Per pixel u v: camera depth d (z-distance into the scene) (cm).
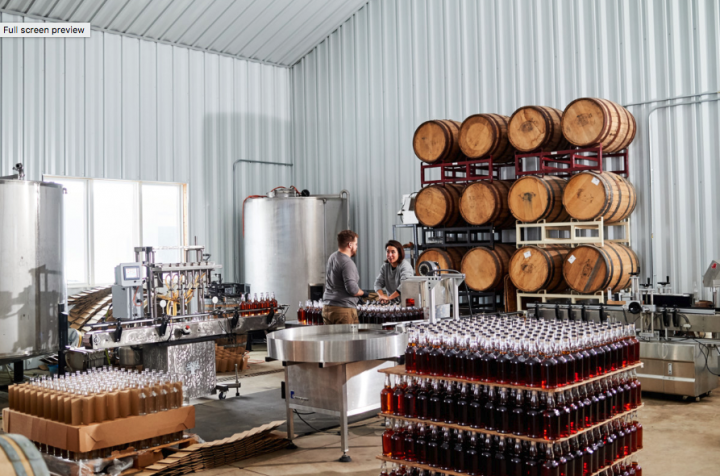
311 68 1065
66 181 848
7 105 788
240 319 614
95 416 367
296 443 464
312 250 952
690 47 696
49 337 630
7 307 595
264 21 980
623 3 740
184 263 586
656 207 717
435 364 326
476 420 309
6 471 188
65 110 838
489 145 744
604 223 705
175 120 956
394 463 352
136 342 532
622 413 340
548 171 709
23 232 605
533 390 294
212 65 1002
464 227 768
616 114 676
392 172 957
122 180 902
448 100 895
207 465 409
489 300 828
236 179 1027
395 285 622
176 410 404
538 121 702
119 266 539
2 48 785
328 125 1041
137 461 388
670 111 709
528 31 816
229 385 612
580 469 307
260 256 965
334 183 1034
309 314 605
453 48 889
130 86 905
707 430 474
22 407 401
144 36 918
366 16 986
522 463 302
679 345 561
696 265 691
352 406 435
